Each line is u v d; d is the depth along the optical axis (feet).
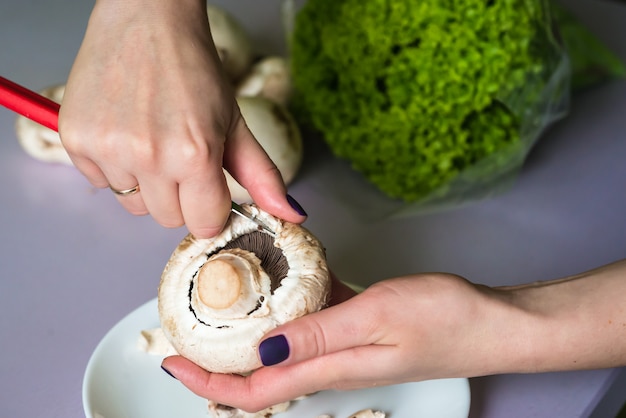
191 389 1.55
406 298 1.49
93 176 1.53
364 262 2.10
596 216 2.24
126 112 1.43
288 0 2.53
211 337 1.51
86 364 1.83
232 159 1.55
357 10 2.09
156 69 1.46
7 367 1.82
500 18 2.04
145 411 1.65
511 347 1.55
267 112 2.19
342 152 2.30
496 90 2.07
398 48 2.12
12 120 2.55
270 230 1.59
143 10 1.50
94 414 1.59
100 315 1.94
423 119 2.12
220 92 1.49
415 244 2.15
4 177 2.34
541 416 1.71
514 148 2.19
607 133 2.52
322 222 2.22
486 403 1.73
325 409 1.65
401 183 2.23
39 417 1.73
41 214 2.23
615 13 3.06
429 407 1.63
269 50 2.74
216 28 2.35
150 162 1.42
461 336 1.52
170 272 1.60
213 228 1.53
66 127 1.44
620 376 1.80
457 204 2.27
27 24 2.94
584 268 2.08
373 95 2.15
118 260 2.10
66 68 2.68
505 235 2.19
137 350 1.73
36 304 1.97
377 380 1.54
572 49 2.58
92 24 1.52
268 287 1.53
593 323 1.57
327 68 2.27
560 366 1.59
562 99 2.26
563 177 2.37
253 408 1.55
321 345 1.45
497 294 1.59
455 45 2.03
